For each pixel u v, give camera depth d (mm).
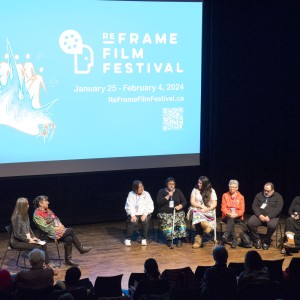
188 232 9180
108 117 9047
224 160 9945
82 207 9523
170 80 9305
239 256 8125
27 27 8477
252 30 9688
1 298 5211
